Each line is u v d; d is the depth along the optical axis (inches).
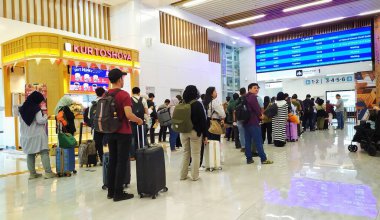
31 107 177.6
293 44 692.7
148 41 446.9
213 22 605.0
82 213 116.0
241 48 762.2
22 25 341.7
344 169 174.4
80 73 327.3
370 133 220.2
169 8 496.4
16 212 118.9
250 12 548.4
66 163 185.2
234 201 123.6
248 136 206.8
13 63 311.3
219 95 634.2
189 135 159.5
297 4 514.6
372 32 607.2
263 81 756.0
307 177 158.7
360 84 612.4
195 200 127.0
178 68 509.0
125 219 108.0
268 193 132.7
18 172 201.9
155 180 132.9
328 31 657.6
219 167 188.9
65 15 399.9
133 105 226.5
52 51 295.7
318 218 102.2
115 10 448.8
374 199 120.0
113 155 135.2
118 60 369.4
